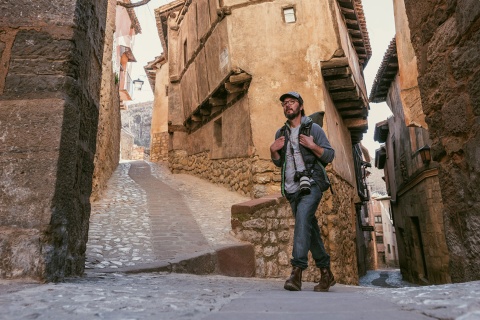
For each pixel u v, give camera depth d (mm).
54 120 2043
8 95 2062
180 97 14258
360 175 15586
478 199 2250
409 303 1136
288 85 8297
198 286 2232
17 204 1900
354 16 9516
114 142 13773
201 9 10836
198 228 5824
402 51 5527
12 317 980
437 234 9602
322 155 2492
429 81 2910
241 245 4840
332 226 7160
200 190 9969
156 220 6320
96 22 2857
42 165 1965
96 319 959
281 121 8297
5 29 2162
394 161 15789
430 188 9875
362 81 11047
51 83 2121
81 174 2510
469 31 2287
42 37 2182
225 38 8914
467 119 2354
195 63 11516
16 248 1817
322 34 8359
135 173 13648
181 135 14219
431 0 2816
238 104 9141
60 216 1987
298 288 2242
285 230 5613
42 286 1637
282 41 8531
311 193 2443
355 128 11312
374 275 18391
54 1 2256
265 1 8812
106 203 7664
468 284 1456
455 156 2562
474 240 2312
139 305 1196
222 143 10195
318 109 7984
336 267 6906
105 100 9523
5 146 1975
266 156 8258
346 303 1285
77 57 2270
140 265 3430
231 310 1176
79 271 2521
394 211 17672
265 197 5855
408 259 14281
